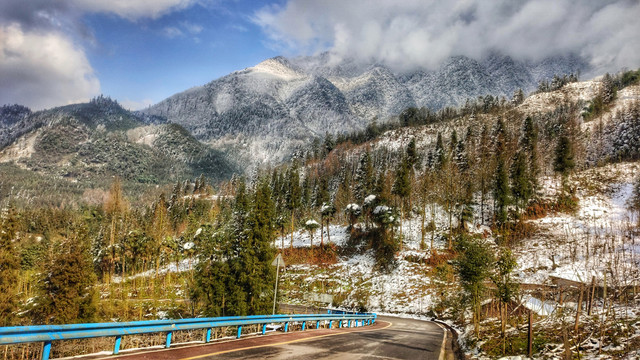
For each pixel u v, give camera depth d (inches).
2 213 1745.8
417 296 2123.5
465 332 1007.0
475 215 3102.9
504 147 3727.9
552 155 4111.7
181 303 2144.4
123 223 4008.4
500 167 2775.6
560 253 2134.6
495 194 2783.0
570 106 7165.4
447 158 3991.1
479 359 577.0
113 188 4832.7
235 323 583.5
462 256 948.0
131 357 369.7
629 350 460.4
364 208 3228.3
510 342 646.5
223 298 1531.7
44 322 1510.8
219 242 1631.4
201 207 4889.3
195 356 396.8
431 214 3245.6
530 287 1461.6
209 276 1596.9
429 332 1074.1
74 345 775.1
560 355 498.0
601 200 3095.5
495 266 895.7
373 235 2984.7
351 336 754.2
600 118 5762.8
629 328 571.5
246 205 1740.9
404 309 2017.7
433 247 2691.9
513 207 3068.4
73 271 1536.7
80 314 1573.6
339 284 2497.5
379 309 2105.1
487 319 1094.4
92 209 5073.8
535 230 2645.2
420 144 7076.8
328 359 442.6
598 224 2608.3
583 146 4500.5
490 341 688.4
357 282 2485.2
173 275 3208.7
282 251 3154.5
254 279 1489.9
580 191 3331.7
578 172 3791.8
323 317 922.7
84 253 1632.6
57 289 1528.1
